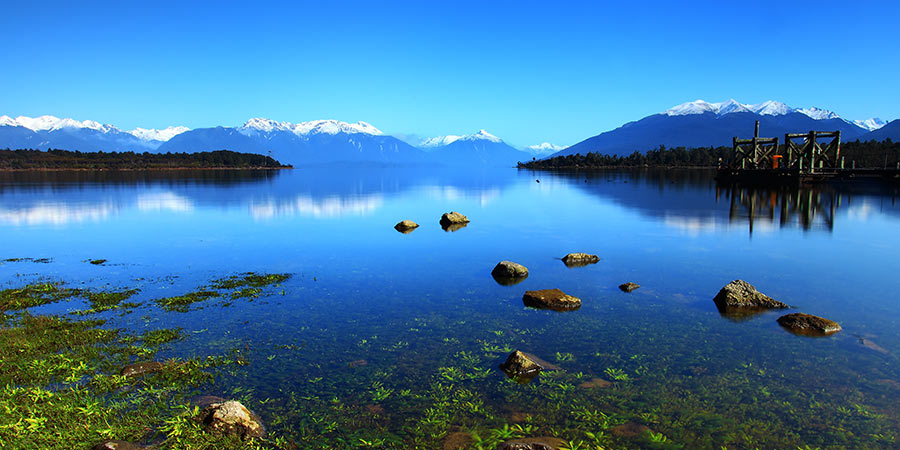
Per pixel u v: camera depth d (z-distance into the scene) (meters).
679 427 8.95
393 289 18.25
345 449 8.30
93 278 20.22
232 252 26.05
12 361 11.33
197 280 19.80
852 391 10.24
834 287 18.34
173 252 26.11
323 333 13.62
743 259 23.55
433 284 18.98
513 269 19.97
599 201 58.28
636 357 11.97
